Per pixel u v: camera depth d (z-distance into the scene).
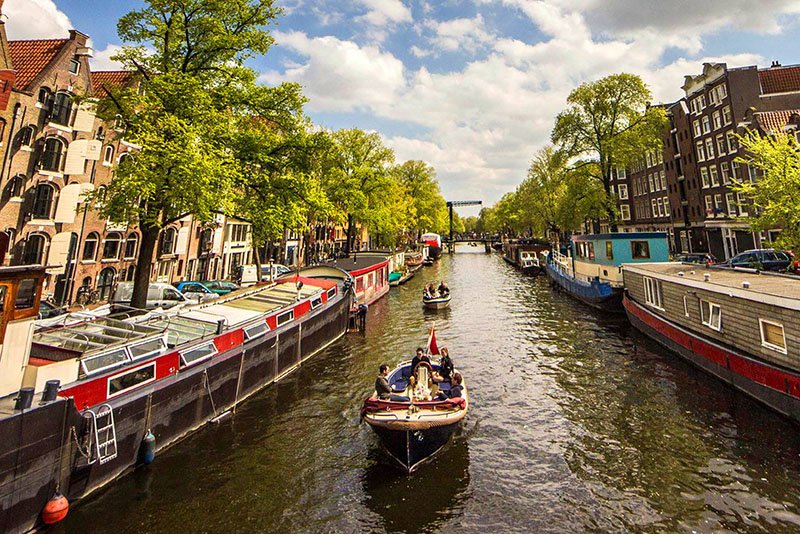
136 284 14.32
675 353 16.30
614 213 36.50
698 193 42.91
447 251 108.62
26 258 20.08
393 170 56.16
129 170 12.16
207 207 13.49
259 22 16.33
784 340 11.01
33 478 6.58
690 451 9.60
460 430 10.96
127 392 8.66
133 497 7.91
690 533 7.03
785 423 10.47
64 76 21.38
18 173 19.53
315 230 53.16
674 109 46.78
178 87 13.30
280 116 17.62
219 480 8.60
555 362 16.52
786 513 7.42
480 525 7.34
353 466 9.23
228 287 25.28
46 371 7.44
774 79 36.81
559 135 38.06
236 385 12.06
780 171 16.92
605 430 10.80
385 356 17.47
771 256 24.86
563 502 7.95
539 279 43.78
